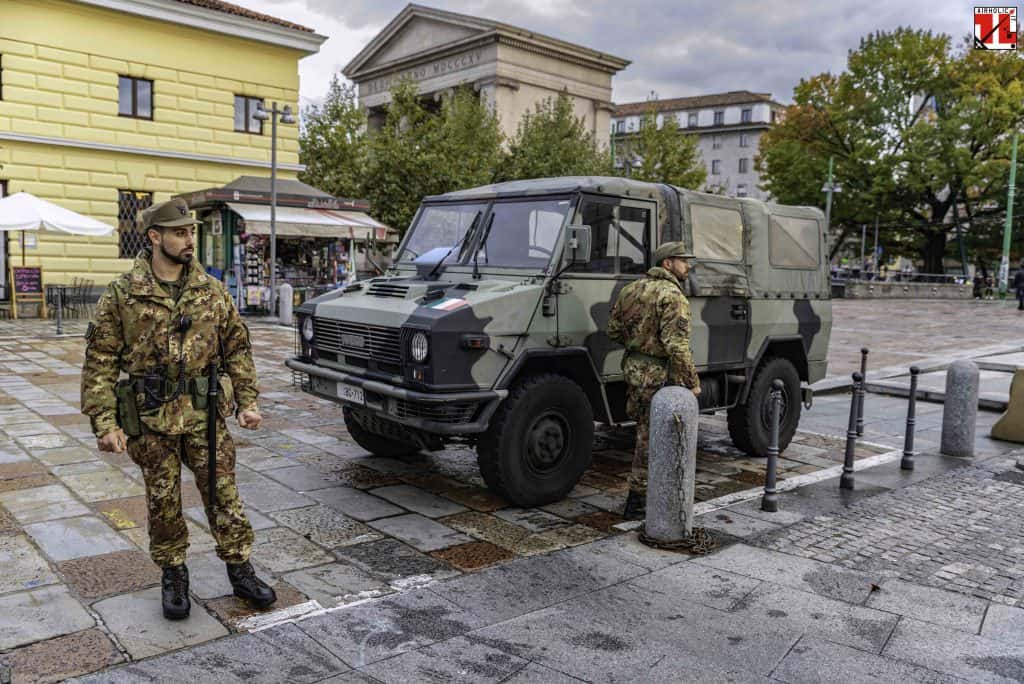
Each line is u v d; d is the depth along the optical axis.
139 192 20.28
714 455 7.50
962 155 39.31
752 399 7.15
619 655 3.54
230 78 21.55
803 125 45.41
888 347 17.16
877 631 3.81
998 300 38.56
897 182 41.28
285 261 20.11
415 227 6.95
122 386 3.54
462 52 49.72
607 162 38.72
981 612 4.04
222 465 3.77
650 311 5.29
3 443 6.81
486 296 5.28
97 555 4.43
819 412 10.02
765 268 7.14
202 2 21.16
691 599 4.15
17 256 18.47
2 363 11.16
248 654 3.43
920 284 39.03
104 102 19.42
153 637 3.54
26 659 3.31
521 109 48.69
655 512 4.90
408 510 5.48
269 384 10.28
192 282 3.62
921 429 8.91
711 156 85.44
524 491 5.47
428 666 3.40
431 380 5.00
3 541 4.61
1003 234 44.59
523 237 5.95
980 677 3.40
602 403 5.93
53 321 16.98
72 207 19.09
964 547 5.02
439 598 4.07
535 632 3.74
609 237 5.94
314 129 32.31
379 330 5.44
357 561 4.54
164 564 3.72
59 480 5.80
